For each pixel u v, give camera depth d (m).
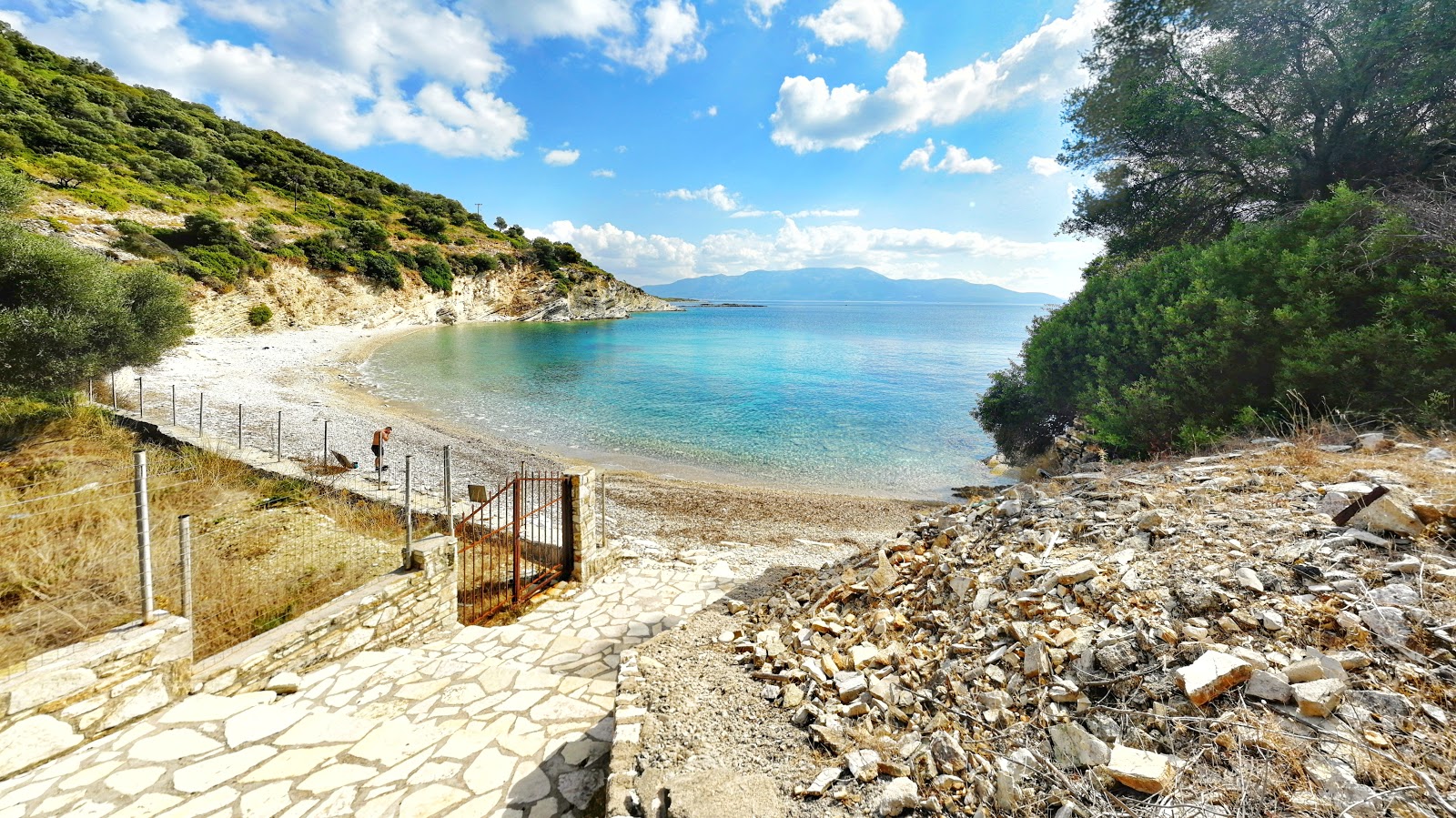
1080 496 5.77
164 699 4.78
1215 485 5.28
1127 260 15.39
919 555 5.69
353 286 62.72
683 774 3.04
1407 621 2.82
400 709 5.02
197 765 4.17
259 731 4.57
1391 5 10.16
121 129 62.22
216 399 24.22
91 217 41.59
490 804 3.84
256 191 71.06
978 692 3.27
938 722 3.13
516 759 4.32
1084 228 17.22
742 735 3.45
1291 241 9.03
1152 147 14.78
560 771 4.18
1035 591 3.95
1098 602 3.58
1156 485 5.63
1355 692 2.46
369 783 4.04
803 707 3.55
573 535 9.09
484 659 6.18
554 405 30.89
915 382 40.41
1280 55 11.77
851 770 2.92
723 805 2.75
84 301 15.04
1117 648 3.08
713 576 9.13
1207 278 9.86
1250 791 2.15
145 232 42.81
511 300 92.31
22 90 55.78
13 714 4.05
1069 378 13.59
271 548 7.95
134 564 6.63
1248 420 8.27
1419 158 10.85
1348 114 11.47
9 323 13.22
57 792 3.88
